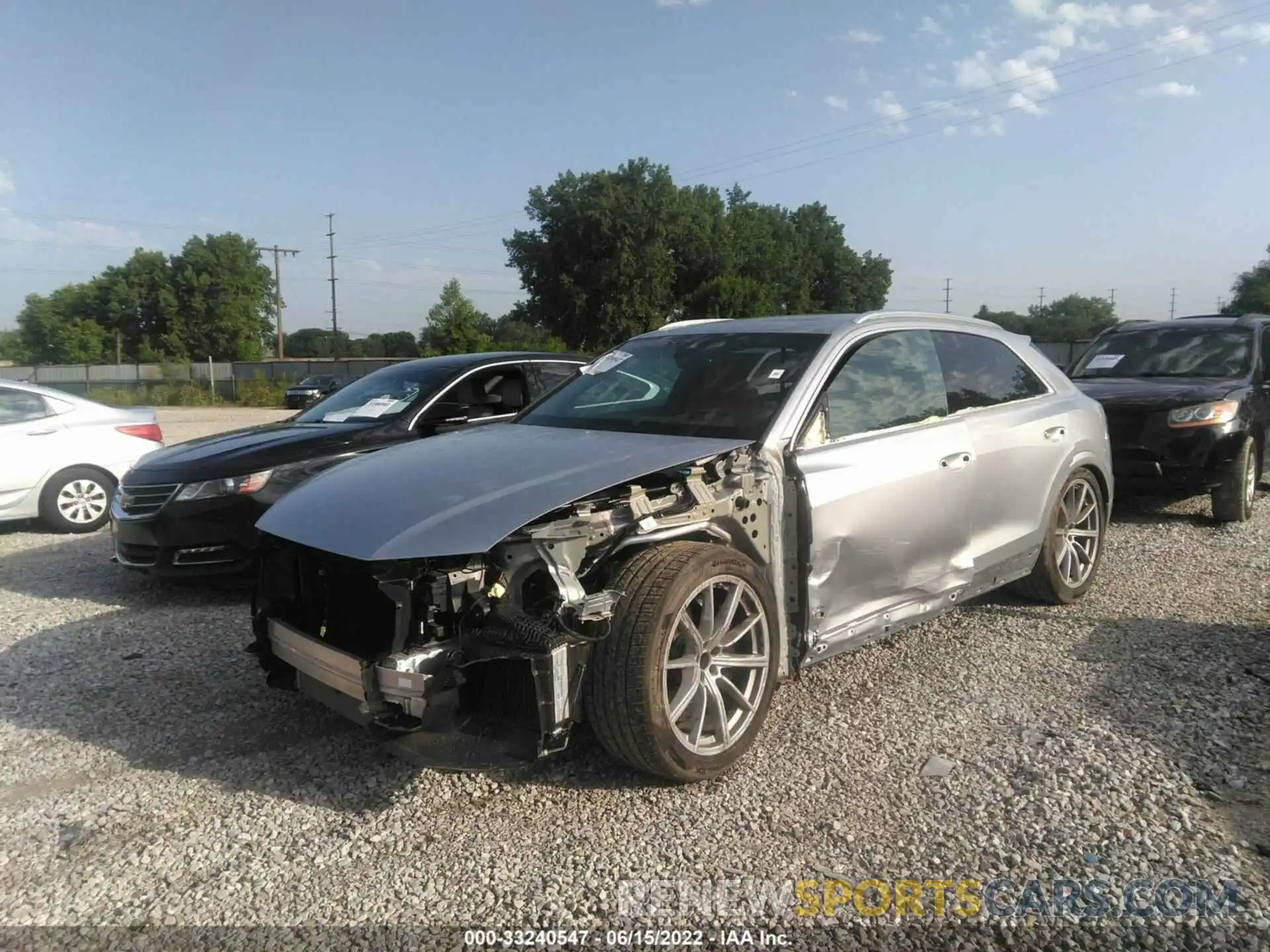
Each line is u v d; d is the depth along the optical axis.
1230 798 3.18
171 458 6.36
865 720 3.91
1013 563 4.86
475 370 7.16
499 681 3.29
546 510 3.17
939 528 4.30
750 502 3.63
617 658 3.17
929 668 4.47
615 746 3.26
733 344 4.53
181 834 3.23
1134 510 8.30
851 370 4.21
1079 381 8.62
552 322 57.94
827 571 3.83
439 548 3.05
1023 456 4.84
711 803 3.29
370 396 7.12
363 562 3.25
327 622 3.60
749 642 3.62
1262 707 3.87
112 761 3.82
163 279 81.12
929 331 4.72
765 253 62.94
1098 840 2.96
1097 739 3.63
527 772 3.56
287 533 3.47
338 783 3.55
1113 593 5.62
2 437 8.66
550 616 3.17
